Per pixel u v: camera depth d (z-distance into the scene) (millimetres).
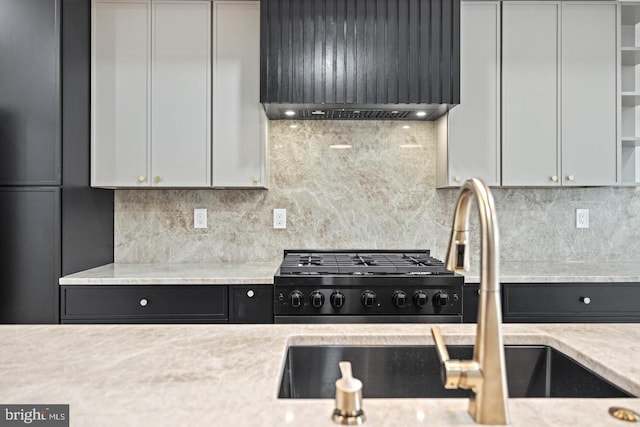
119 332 1242
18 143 2225
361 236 2904
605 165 2592
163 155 2537
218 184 2551
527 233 2906
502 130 2578
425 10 2424
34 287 2232
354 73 2414
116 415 745
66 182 2277
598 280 2311
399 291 2182
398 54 2418
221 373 935
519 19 2576
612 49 2592
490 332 710
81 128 2430
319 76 2414
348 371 750
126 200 2857
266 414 747
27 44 2225
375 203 2906
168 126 2535
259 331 1256
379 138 2902
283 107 2516
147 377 911
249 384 875
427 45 2424
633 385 870
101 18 2525
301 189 2893
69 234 2312
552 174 2584
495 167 2580
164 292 2264
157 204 2867
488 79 2576
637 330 1249
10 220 2227
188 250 2881
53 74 2223
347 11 2416
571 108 2586
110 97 2529
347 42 2416
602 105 2594
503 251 2912
